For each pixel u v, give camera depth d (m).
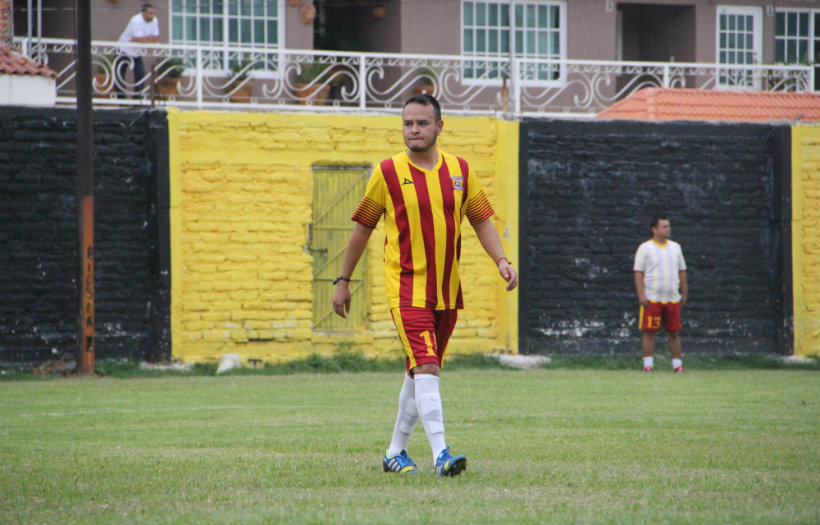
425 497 13.28
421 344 15.12
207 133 39.50
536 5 58.41
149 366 38.41
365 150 41.28
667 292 39.31
